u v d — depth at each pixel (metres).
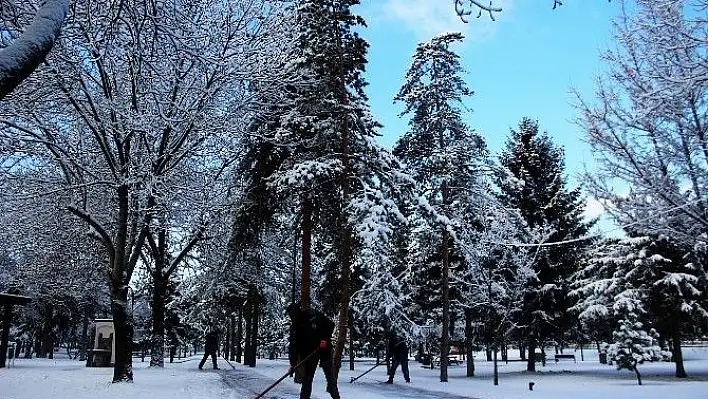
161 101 13.79
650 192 11.22
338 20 17.70
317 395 12.34
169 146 15.46
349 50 17.48
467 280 25.91
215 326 27.77
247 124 16.38
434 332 29.38
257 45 14.95
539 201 30.56
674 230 11.34
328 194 17.59
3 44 10.71
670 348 28.64
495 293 23.97
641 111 10.81
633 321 22.31
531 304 28.59
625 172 11.38
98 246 21.47
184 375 17.75
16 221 17.00
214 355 23.02
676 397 14.37
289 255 25.23
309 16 17.42
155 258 22.77
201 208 16.09
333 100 16.67
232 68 14.22
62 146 14.52
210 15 14.45
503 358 43.75
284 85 16.08
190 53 10.98
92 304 39.75
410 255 27.77
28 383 12.67
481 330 30.06
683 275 23.36
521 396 14.24
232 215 17.98
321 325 9.88
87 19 11.53
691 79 9.67
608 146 11.40
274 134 17.36
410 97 22.81
